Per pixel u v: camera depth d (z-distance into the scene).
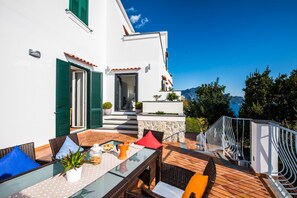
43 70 4.29
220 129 4.88
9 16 3.38
